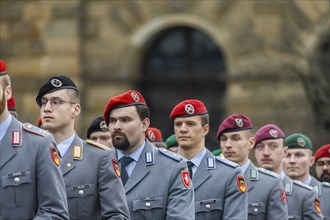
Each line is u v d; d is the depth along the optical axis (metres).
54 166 15.50
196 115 19.20
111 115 18.12
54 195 15.38
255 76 44.94
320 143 40.19
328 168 25.19
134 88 47.12
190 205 17.94
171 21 46.62
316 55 40.81
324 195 23.84
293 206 22.23
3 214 15.20
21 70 47.50
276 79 44.31
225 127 20.89
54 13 47.34
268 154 22.33
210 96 46.34
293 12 44.84
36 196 15.43
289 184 22.38
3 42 47.78
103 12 47.31
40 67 47.34
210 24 46.16
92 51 47.34
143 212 17.89
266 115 44.44
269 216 20.72
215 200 19.05
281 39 44.75
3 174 15.27
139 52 47.12
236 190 19.09
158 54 47.12
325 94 38.97
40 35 47.50
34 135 15.59
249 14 45.59
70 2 47.12
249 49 45.44
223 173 19.19
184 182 18.02
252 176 20.88
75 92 17.28
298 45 44.16
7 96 15.41
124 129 18.03
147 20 46.94
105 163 17.23
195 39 46.78
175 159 18.22
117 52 47.19
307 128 41.94
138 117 18.12
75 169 17.12
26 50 47.53
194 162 19.30
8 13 47.78
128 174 18.22
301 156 23.91
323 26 43.88
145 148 18.31
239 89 45.28
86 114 46.97
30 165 15.39
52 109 17.08
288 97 43.53
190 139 19.19
